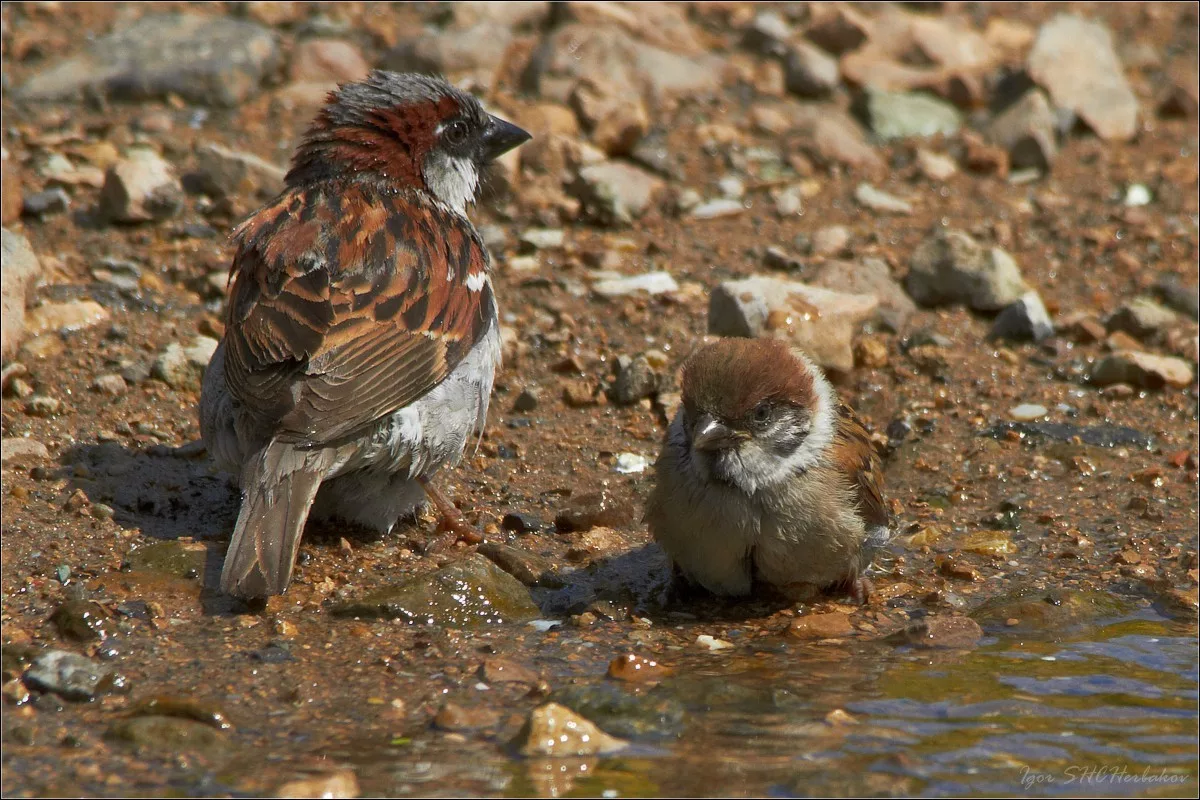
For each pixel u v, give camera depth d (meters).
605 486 11.91
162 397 12.39
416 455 10.08
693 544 9.80
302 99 17.36
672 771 7.62
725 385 9.43
